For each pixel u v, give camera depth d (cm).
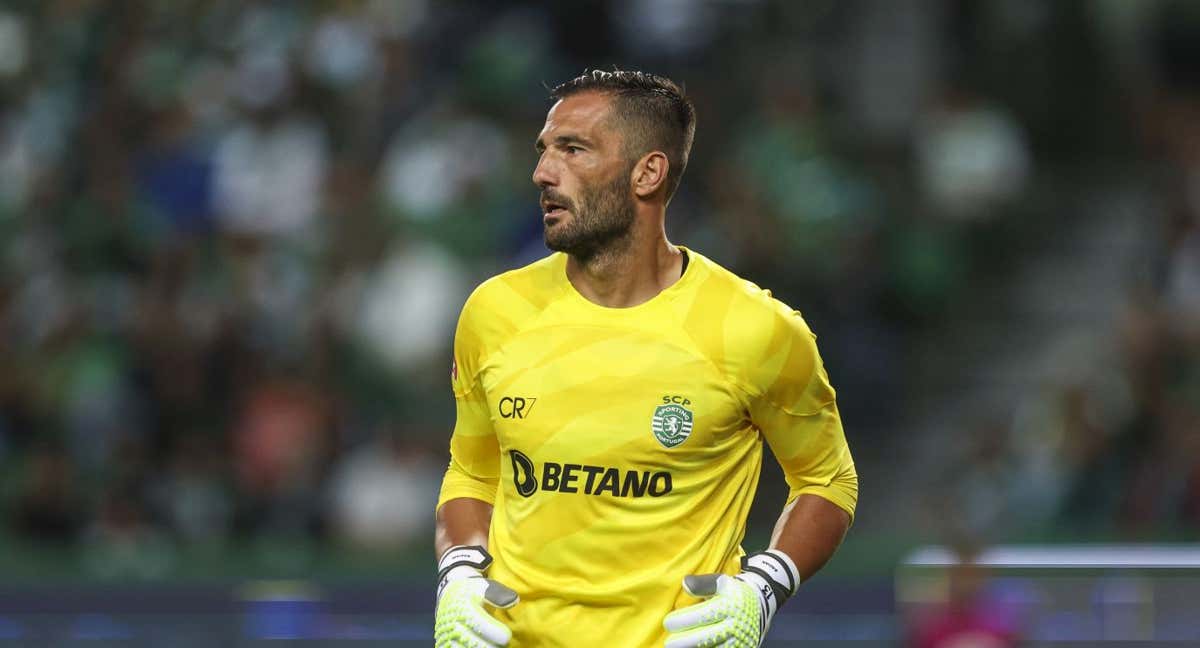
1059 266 4072
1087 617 1861
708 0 4450
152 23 4225
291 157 3875
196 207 3834
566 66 4406
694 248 3572
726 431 1225
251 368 3466
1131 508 3188
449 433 3416
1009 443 3531
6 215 3925
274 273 3669
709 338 1215
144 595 2067
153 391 3447
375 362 3500
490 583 1217
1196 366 3356
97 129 4022
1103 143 4491
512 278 1267
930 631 1944
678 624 1171
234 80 4059
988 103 4353
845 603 2027
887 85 4291
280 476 3306
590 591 1213
